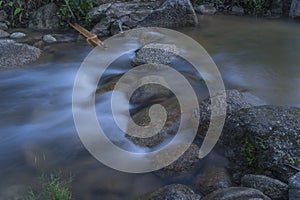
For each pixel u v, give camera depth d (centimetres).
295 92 500
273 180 304
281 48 671
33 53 612
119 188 324
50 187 305
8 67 571
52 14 740
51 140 396
